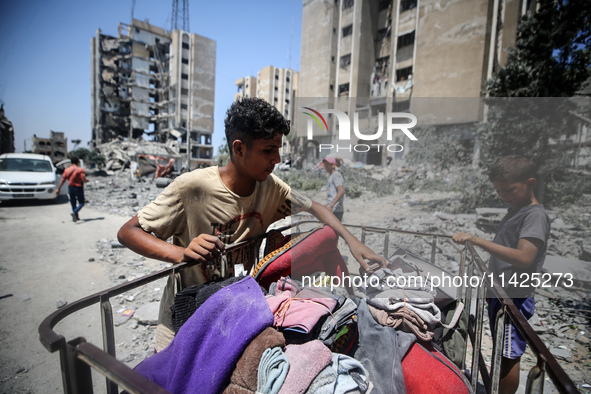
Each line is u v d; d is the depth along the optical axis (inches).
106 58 2214.6
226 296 39.3
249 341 34.2
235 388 32.0
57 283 143.6
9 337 100.7
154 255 47.5
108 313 38.5
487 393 52.1
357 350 42.3
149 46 2258.9
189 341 36.7
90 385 29.0
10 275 151.6
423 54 540.1
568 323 95.7
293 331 38.0
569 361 82.9
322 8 1074.7
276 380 30.9
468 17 482.3
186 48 2127.2
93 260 172.6
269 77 2234.3
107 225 261.3
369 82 938.7
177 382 35.7
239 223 53.8
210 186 50.6
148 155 1127.0
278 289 45.6
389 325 43.9
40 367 86.9
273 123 46.1
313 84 1105.4
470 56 481.4
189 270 53.6
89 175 1057.5
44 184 355.3
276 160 48.8
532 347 27.2
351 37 979.3
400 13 788.6
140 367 39.4
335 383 33.9
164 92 2261.3
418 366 40.6
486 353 86.9
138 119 2276.1
